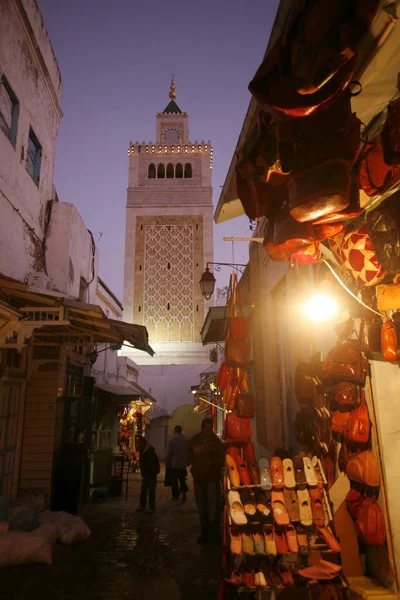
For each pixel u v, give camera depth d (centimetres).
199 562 514
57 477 767
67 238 938
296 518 330
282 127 195
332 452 392
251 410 436
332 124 191
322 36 161
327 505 340
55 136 964
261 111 225
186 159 2947
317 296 377
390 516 331
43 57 842
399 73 221
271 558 331
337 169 188
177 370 2347
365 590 322
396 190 223
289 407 629
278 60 178
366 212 257
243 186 251
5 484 691
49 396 778
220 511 602
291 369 596
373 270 259
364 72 218
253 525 333
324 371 357
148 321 2670
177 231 2809
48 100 902
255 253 803
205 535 595
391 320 312
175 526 689
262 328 755
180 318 2673
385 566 330
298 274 479
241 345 493
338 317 362
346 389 347
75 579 458
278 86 177
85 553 546
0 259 653
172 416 2256
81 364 1059
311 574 308
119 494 950
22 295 530
